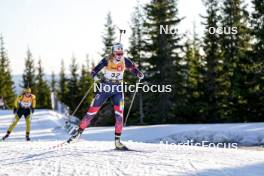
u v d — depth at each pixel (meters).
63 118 42.19
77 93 82.50
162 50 47.56
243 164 7.95
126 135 24.27
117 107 10.38
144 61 48.44
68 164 8.14
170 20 48.19
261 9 39.50
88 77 79.31
